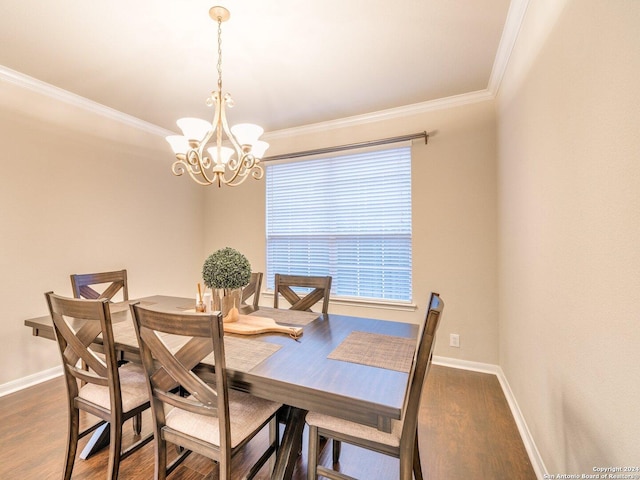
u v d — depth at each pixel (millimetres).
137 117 3256
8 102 2379
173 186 3787
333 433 1282
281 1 1652
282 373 1206
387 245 3166
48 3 1650
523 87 1797
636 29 781
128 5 1673
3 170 2361
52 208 2646
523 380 1888
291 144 3633
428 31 1919
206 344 1141
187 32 1911
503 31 1922
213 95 1949
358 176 3293
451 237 2873
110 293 2525
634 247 802
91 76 2428
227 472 1136
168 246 3715
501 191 2502
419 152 2996
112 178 3117
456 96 2787
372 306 3182
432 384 2531
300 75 2434
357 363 1305
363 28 1885
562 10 1241
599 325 985
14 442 1815
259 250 3824
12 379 2412
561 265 1278
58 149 2686
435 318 1033
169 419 1318
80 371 1445
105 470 1604
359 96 2781
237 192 3977
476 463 1657
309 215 3541
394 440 1188
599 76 966
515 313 2084
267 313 2146
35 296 2537
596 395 1006
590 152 1029
